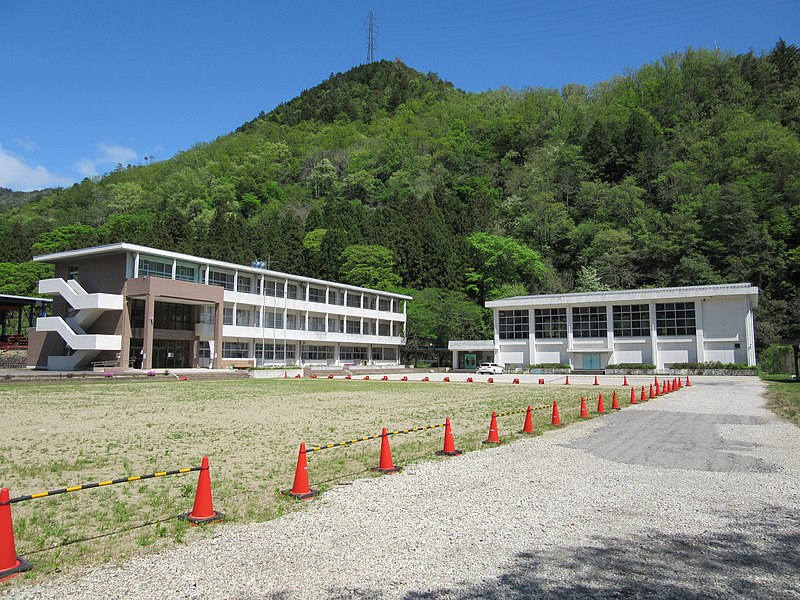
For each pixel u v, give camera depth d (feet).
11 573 18.79
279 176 474.90
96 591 17.44
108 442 46.21
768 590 17.38
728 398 93.30
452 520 24.56
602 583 17.90
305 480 29.09
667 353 203.82
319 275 295.69
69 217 395.96
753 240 254.68
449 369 244.22
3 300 190.90
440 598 16.79
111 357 159.74
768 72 394.11
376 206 403.75
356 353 248.32
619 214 310.45
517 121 445.78
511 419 62.69
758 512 25.85
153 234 282.36
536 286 297.33
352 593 17.13
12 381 118.11
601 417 64.80
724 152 312.71
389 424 57.82
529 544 21.50
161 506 27.78
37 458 39.68
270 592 17.24
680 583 17.90
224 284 190.29
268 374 171.83
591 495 28.81
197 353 180.75
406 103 590.96
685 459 38.86
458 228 340.39
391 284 277.64
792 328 234.99
